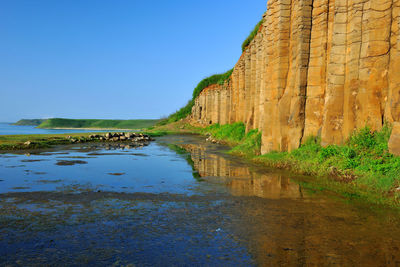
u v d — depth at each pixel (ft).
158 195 20.85
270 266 10.42
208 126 139.23
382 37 26.99
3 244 12.07
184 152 53.98
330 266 10.42
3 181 24.95
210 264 10.55
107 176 28.32
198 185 24.43
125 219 15.43
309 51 35.01
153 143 79.87
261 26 64.34
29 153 47.34
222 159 42.88
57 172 30.09
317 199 19.62
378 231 13.76
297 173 29.40
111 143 75.36
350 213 16.53
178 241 12.59
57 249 11.67
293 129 35.42
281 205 18.25
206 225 14.61
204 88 164.14
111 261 10.72
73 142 71.41
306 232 13.66
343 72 30.58
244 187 23.53
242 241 12.62
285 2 38.58
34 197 19.72
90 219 15.34
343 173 25.14
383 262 10.71
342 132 30.22
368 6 27.78
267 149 41.60
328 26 33.22
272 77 41.24
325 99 31.96
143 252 11.49
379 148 25.50
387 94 26.71
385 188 20.24
